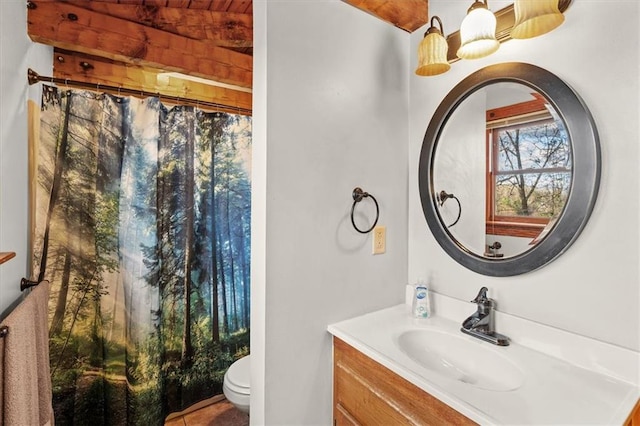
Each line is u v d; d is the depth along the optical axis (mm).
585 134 946
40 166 1614
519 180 1111
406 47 1506
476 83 1226
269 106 1097
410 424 906
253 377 1190
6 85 1188
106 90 1784
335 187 1270
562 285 1013
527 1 862
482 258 1210
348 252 1315
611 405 768
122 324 1784
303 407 1199
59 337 1669
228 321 2158
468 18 992
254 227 1181
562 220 994
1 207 1140
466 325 1188
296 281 1173
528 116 1086
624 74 888
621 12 892
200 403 2104
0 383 812
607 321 920
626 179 886
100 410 1759
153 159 1832
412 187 1501
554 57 1024
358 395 1112
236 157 2166
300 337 1187
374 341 1106
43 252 1614
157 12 1824
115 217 1782
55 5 1571
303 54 1175
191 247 2027
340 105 1279
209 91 2297
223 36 1951
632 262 877
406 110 1509
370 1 1280
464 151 1281
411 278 1513
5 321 854
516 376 955
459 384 842
